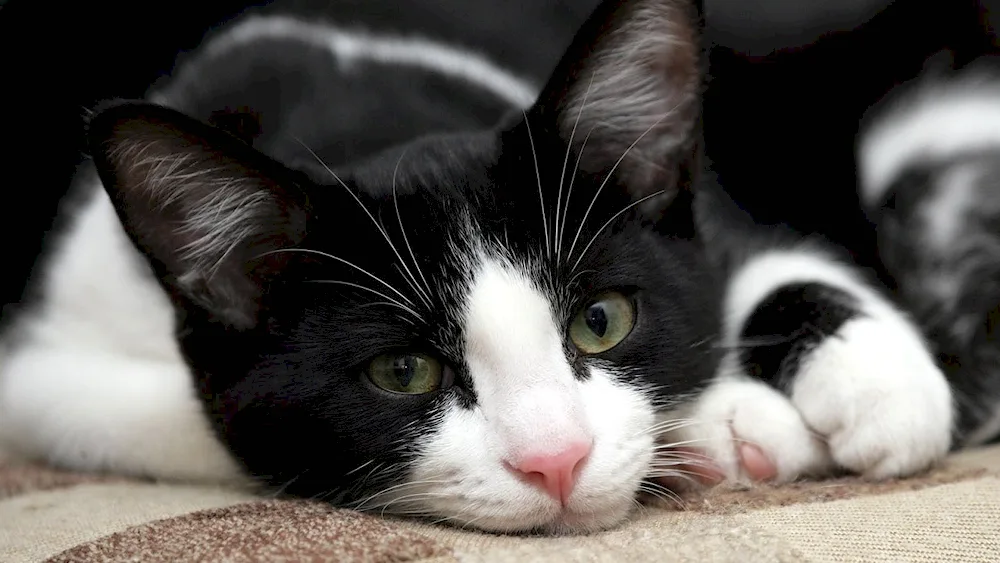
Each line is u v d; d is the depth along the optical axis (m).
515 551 0.37
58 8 0.53
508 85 0.50
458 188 0.42
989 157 0.51
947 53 0.53
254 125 0.47
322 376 0.41
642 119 0.43
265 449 0.42
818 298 0.44
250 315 0.42
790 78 0.53
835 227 0.51
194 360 0.43
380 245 0.41
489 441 0.40
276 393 0.42
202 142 0.41
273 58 0.49
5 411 0.48
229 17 0.53
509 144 0.43
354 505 0.41
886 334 0.43
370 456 0.41
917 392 0.42
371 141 0.46
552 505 0.40
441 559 0.37
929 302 0.49
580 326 0.42
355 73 0.49
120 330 0.48
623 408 0.41
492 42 0.53
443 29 0.53
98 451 0.46
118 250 0.48
